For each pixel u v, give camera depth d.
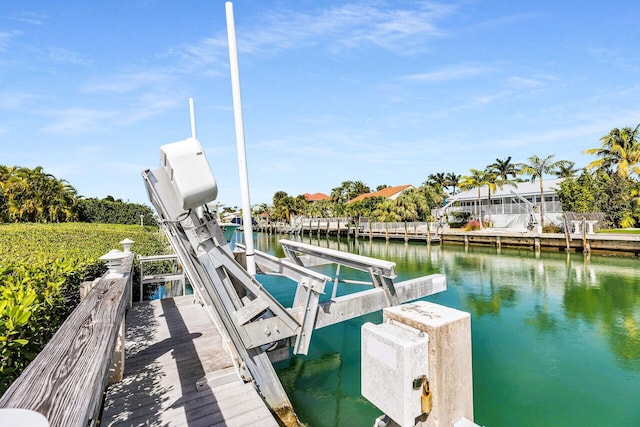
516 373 5.34
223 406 3.07
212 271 3.05
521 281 12.91
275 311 3.39
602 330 7.32
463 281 13.01
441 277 4.71
